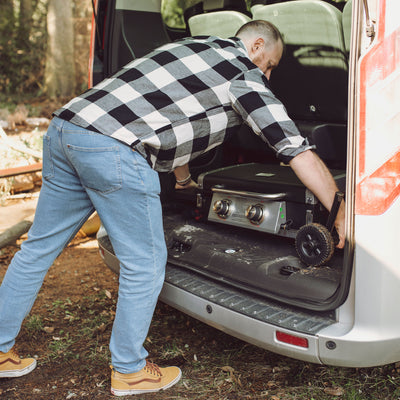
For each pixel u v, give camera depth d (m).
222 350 2.66
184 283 2.37
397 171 1.81
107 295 3.34
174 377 2.37
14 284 2.30
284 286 2.15
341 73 2.70
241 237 2.70
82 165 2.05
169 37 3.44
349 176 1.83
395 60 1.79
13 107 10.23
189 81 2.05
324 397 2.23
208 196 2.89
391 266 1.84
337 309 1.94
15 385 2.42
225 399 2.26
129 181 2.04
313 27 2.63
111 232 2.15
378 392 2.25
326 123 2.92
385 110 1.80
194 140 2.12
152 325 2.95
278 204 2.48
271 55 2.25
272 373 2.43
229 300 2.18
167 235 2.79
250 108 2.04
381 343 1.86
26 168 4.68
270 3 3.14
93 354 2.67
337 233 2.36
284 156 2.05
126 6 3.20
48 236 2.29
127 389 2.27
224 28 3.01
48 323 3.02
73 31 12.37
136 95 2.04
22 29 13.33
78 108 2.06
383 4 1.74
